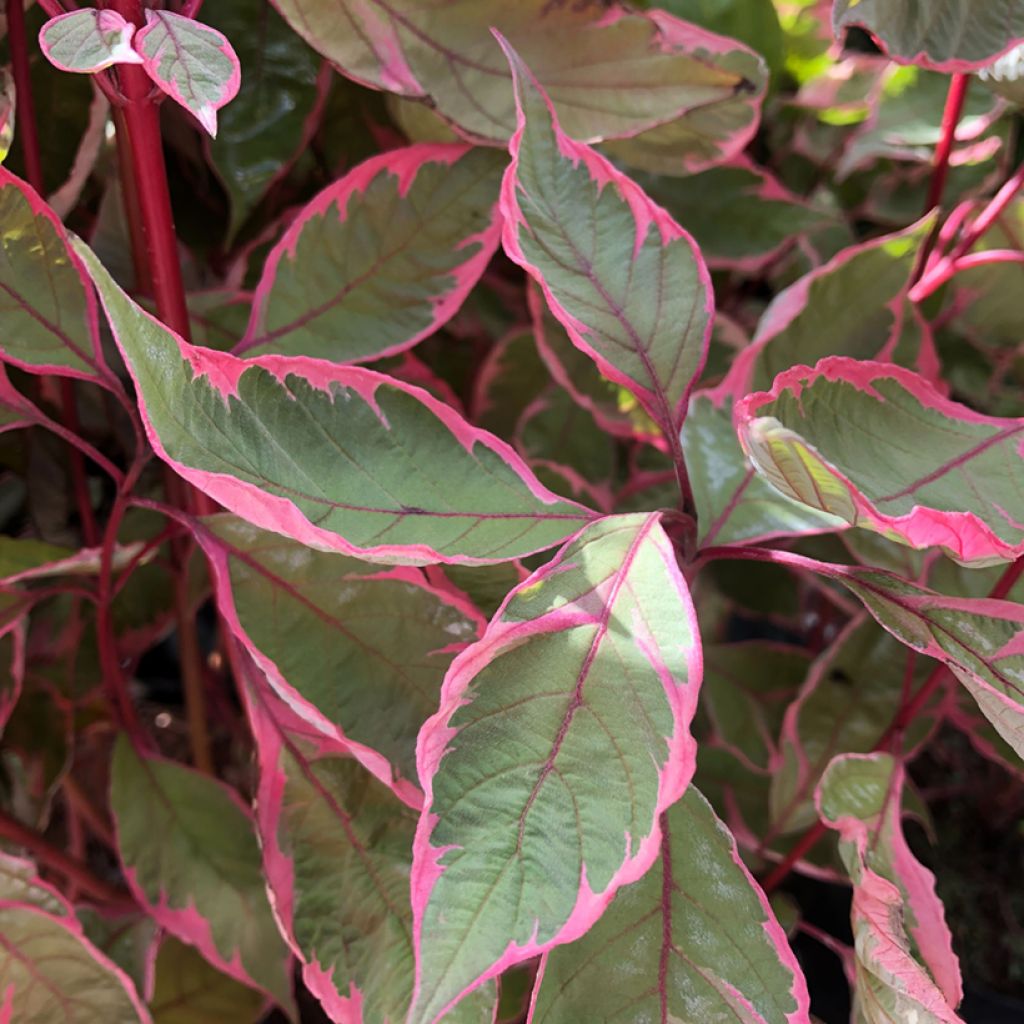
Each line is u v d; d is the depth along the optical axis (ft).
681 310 0.57
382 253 0.68
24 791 0.92
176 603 0.90
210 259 0.94
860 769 0.65
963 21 0.57
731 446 0.67
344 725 0.58
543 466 0.86
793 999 0.50
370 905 0.61
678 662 0.45
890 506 0.54
